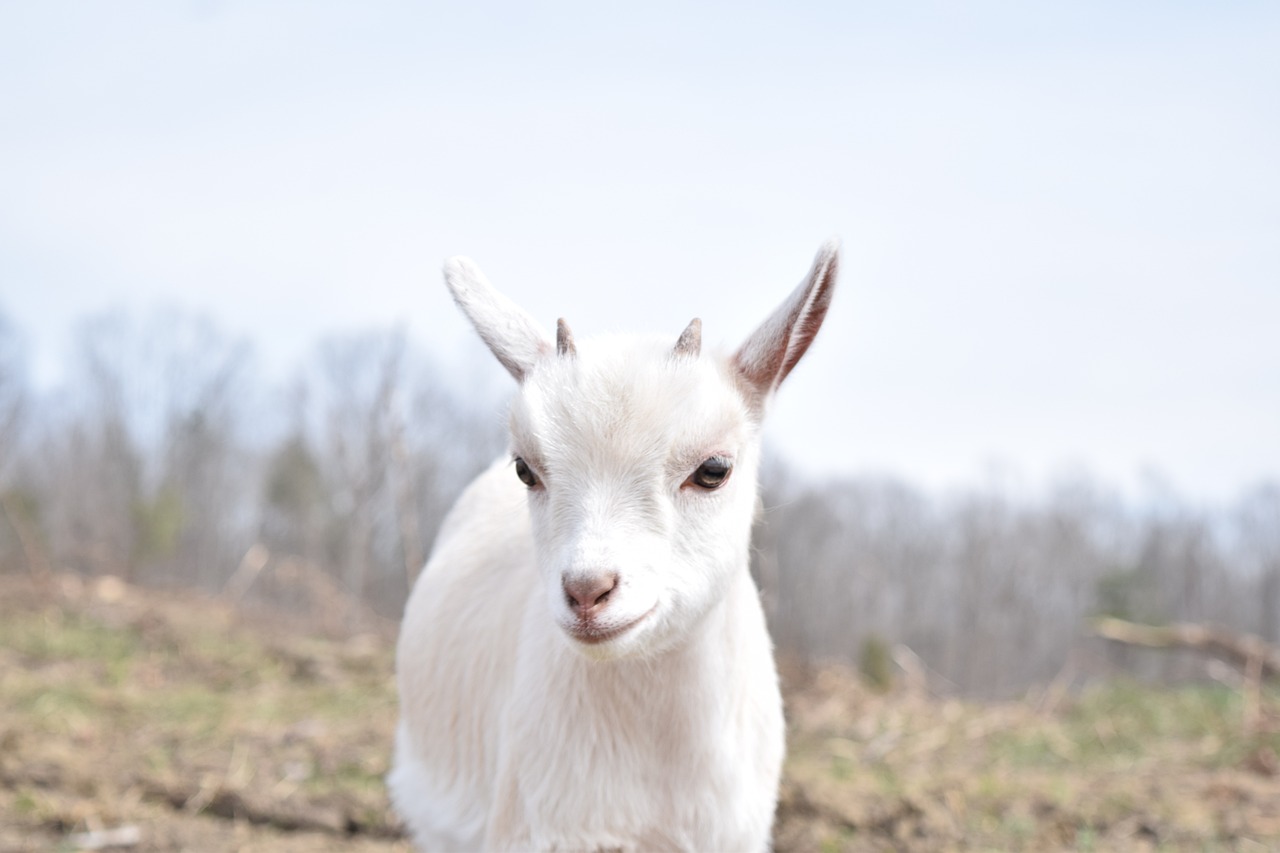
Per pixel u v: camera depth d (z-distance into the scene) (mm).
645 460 2691
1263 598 35469
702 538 2791
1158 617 21172
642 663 3027
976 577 32188
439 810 3756
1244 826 5504
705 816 3127
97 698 7527
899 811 5660
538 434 2750
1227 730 7648
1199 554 36062
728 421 2809
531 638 3219
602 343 2990
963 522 33875
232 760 6184
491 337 3119
